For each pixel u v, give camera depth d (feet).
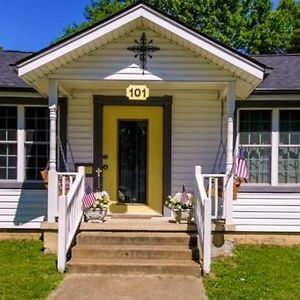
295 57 38.99
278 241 32.63
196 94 33.09
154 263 24.89
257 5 89.45
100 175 33.01
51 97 27.25
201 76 27.43
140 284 22.70
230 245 27.48
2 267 25.13
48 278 23.21
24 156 33.06
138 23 26.91
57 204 27.71
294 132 32.94
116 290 21.71
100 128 32.99
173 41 27.35
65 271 24.31
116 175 33.42
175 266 24.48
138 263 24.84
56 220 27.76
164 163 32.94
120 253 25.82
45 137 33.14
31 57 25.85
